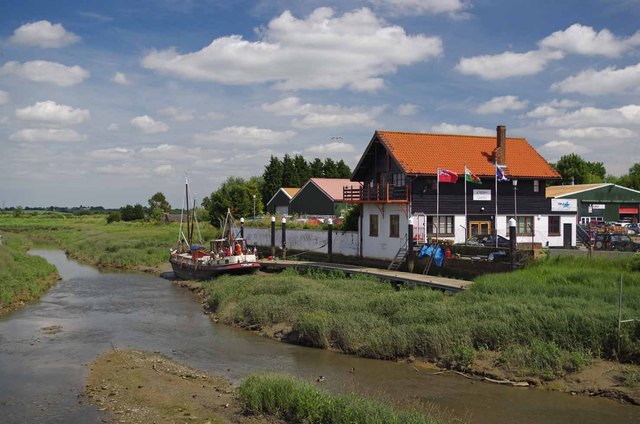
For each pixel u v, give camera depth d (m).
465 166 36.28
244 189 79.31
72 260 64.19
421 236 37.00
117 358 21.59
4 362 21.34
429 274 33.09
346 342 22.31
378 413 13.90
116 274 50.28
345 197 42.59
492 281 25.98
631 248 39.44
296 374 19.34
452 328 20.91
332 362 20.86
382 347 21.12
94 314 31.12
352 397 15.18
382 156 41.00
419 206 37.28
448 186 38.38
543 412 15.65
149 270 52.09
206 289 37.41
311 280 33.78
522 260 28.91
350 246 42.97
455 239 38.38
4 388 18.22
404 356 20.95
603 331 18.78
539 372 17.98
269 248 53.97
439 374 19.09
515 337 19.72
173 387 17.92
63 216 181.50
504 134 40.56
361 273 34.22
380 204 39.53
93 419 15.44
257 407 15.45
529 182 41.25
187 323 28.62
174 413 15.67
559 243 42.28
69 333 26.33
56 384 18.56
